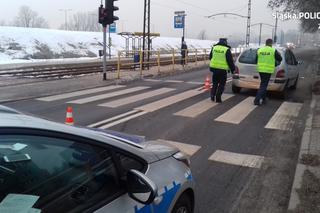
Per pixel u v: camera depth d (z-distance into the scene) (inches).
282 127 364.5
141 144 139.3
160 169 130.3
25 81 703.1
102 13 701.9
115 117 381.7
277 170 250.7
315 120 381.4
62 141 100.1
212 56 480.1
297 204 191.9
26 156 90.7
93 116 383.6
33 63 1306.6
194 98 515.2
